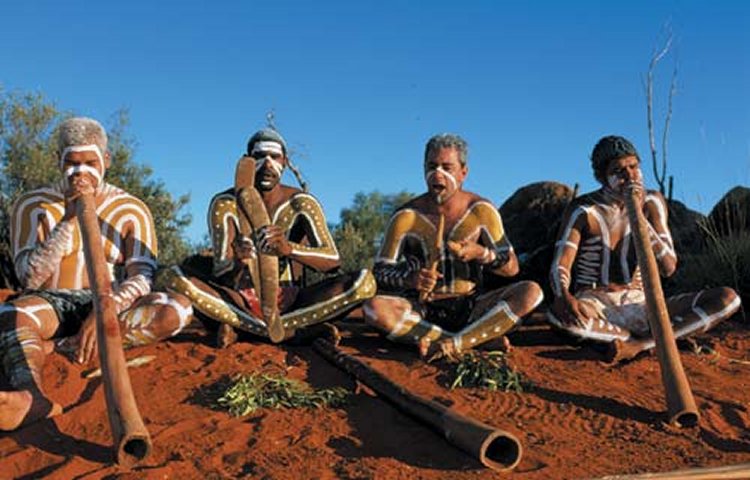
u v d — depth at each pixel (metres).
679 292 7.00
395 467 3.36
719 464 3.44
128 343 4.75
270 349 5.03
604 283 5.39
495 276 7.41
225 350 4.95
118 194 5.07
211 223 5.31
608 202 5.40
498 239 5.37
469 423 3.47
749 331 5.85
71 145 4.57
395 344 5.20
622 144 5.29
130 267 4.94
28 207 4.89
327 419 3.89
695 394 4.38
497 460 3.39
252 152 5.49
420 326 5.04
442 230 5.04
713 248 7.11
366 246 15.75
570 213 5.44
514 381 4.38
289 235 5.48
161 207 13.57
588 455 3.54
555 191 8.72
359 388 4.36
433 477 3.27
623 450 3.61
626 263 5.37
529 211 8.69
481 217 5.40
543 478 3.27
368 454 3.50
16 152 12.48
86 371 4.33
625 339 5.11
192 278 5.02
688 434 3.83
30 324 4.39
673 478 3.22
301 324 5.11
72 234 4.82
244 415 3.93
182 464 3.38
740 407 4.19
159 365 4.62
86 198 4.23
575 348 5.30
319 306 5.13
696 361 5.04
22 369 4.06
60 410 3.89
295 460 3.43
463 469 3.35
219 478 3.26
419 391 4.29
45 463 3.44
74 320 4.70
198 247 13.77
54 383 4.19
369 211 24.16
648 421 3.99
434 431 3.68
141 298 4.81
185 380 4.38
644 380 4.64
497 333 4.99
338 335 5.11
